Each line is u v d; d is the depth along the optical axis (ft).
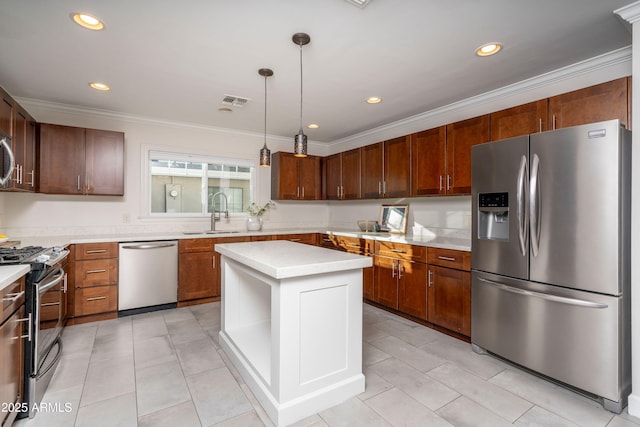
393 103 11.25
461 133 9.95
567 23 6.44
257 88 9.84
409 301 10.68
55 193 10.54
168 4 5.78
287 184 15.78
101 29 6.61
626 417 5.84
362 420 5.80
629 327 6.19
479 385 6.91
